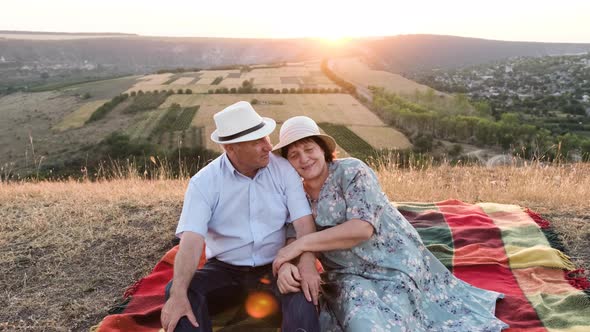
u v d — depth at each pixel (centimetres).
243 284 299
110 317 319
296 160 286
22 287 384
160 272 388
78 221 508
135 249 443
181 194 611
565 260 375
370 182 279
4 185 793
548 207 510
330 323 277
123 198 600
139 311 337
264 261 298
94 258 428
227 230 295
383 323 248
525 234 427
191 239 277
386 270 280
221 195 290
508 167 907
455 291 311
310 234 275
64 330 325
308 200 305
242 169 291
